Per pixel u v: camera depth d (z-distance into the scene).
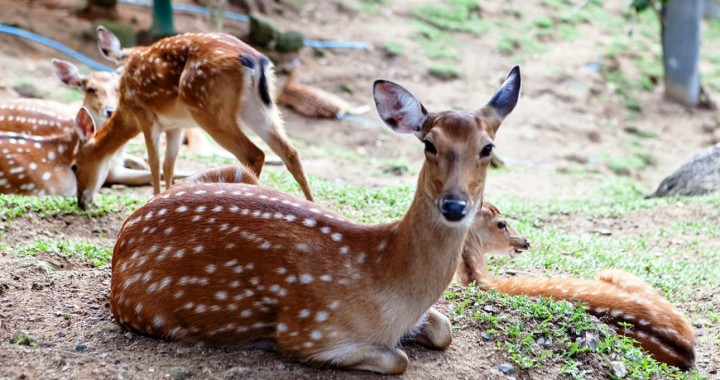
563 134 22.33
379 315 5.72
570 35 29.44
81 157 10.03
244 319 5.95
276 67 22.88
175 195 6.42
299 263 5.80
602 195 15.41
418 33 26.83
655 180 20.41
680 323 7.28
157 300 6.09
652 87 26.45
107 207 10.22
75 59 20.11
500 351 6.38
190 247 6.07
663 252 10.77
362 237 5.89
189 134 15.32
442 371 6.01
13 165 11.55
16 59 19.30
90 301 6.91
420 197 5.60
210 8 22.83
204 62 9.06
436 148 5.47
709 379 7.09
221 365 5.81
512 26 29.30
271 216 6.06
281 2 26.52
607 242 10.99
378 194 11.59
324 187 11.67
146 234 6.29
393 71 24.31
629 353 6.68
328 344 5.75
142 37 21.50
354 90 23.03
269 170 13.07
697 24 25.27
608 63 27.25
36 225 9.34
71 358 5.78
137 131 10.24
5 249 8.02
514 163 19.78
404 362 5.77
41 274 7.36
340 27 26.14
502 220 9.09
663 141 23.36
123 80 10.05
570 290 7.48
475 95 23.84
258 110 9.05
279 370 5.77
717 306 8.79
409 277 5.67
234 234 6.01
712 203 12.62
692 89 25.56
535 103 23.95
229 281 5.92
